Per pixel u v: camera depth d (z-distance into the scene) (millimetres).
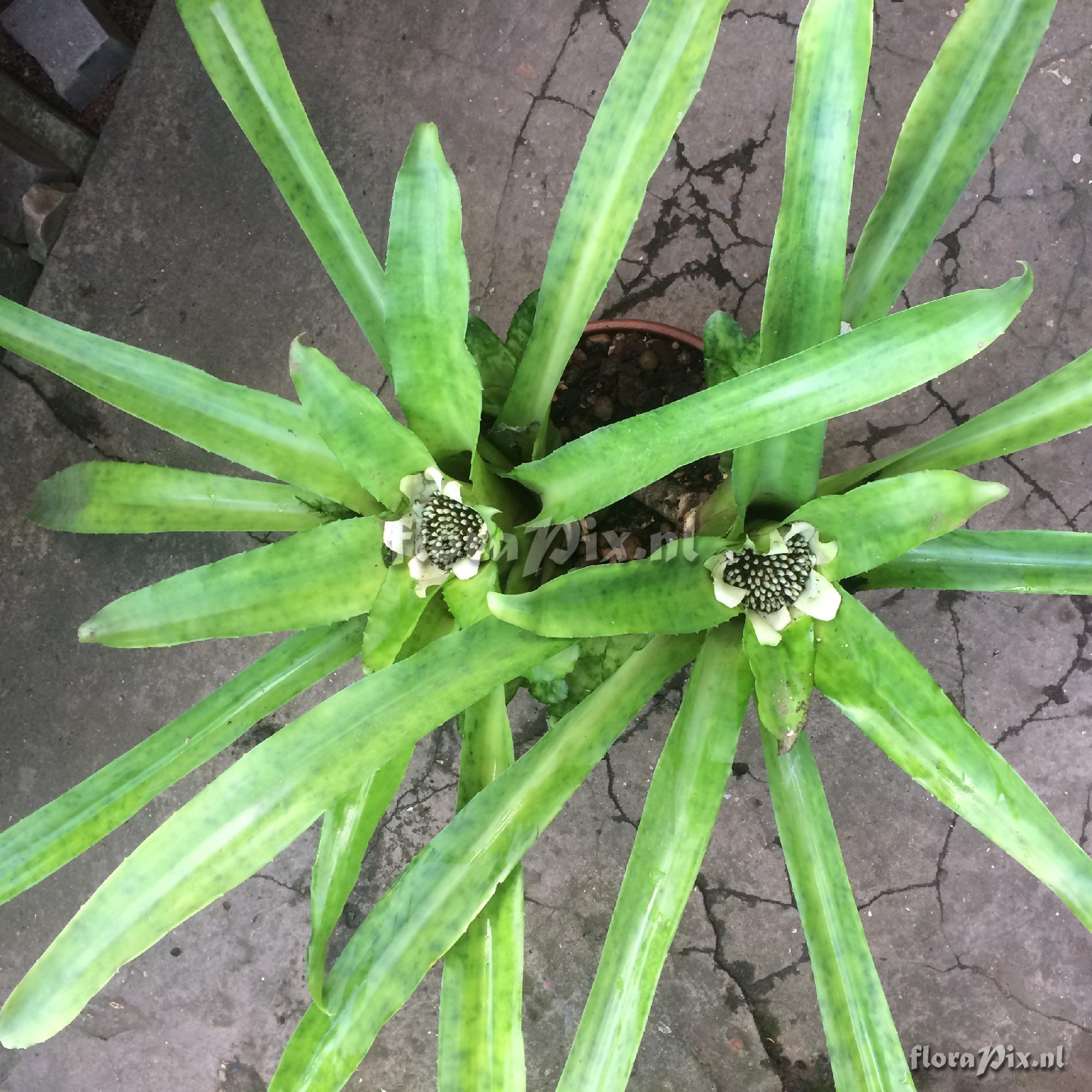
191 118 1520
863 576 953
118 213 1525
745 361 1050
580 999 1416
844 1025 857
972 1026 1381
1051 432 886
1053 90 1371
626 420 778
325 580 834
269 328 1492
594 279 930
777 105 1396
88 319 1521
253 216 1503
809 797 918
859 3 797
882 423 1375
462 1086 872
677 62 875
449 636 821
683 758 861
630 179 903
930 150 937
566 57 1448
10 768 1521
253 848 772
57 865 892
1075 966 1367
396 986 836
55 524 988
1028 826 777
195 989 1497
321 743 790
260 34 900
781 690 795
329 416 792
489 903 906
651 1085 1411
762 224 1388
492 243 1454
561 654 978
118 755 1500
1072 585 912
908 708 792
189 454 1499
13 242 1540
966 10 904
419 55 1485
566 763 882
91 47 1492
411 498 827
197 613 832
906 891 1389
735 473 837
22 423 1526
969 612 1373
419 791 1448
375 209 1483
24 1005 756
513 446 969
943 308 752
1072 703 1359
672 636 931
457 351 801
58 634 1521
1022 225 1369
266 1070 1478
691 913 1414
